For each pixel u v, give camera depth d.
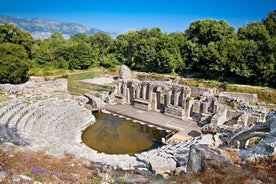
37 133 27.59
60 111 38.50
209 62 71.12
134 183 14.25
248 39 76.06
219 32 86.44
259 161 14.51
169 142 32.03
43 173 14.20
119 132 35.84
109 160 23.03
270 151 15.12
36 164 15.70
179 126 37.59
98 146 31.12
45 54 88.12
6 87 44.62
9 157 16.11
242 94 55.12
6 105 35.19
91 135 34.31
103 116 42.41
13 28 69.62
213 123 34.47
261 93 56.88
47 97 43.72
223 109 38.72
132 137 34.34
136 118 40.53
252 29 77.81
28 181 12.69
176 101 41.81
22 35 71.19
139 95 46.81
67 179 14.16
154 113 43.31
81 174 15.59
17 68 53.69
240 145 23.05
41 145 22.00
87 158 21.94
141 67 87.62
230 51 66.62
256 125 22.05
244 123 33.81
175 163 20.38
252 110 40.25
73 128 34.50
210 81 67.38
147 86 45.31
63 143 26.50
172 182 13.27
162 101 45.28
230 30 87.50
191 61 80.94
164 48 82.75
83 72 89.31
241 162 14.45
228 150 15.60
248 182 11.95
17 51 55.06
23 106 35.97
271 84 62.56
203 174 13.15
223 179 12.31
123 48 102.56
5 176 12.87
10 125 27.94
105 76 82.75
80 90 60.88
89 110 42.84
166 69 80.69
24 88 45.66
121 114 42.50
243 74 63.94
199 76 75.56
